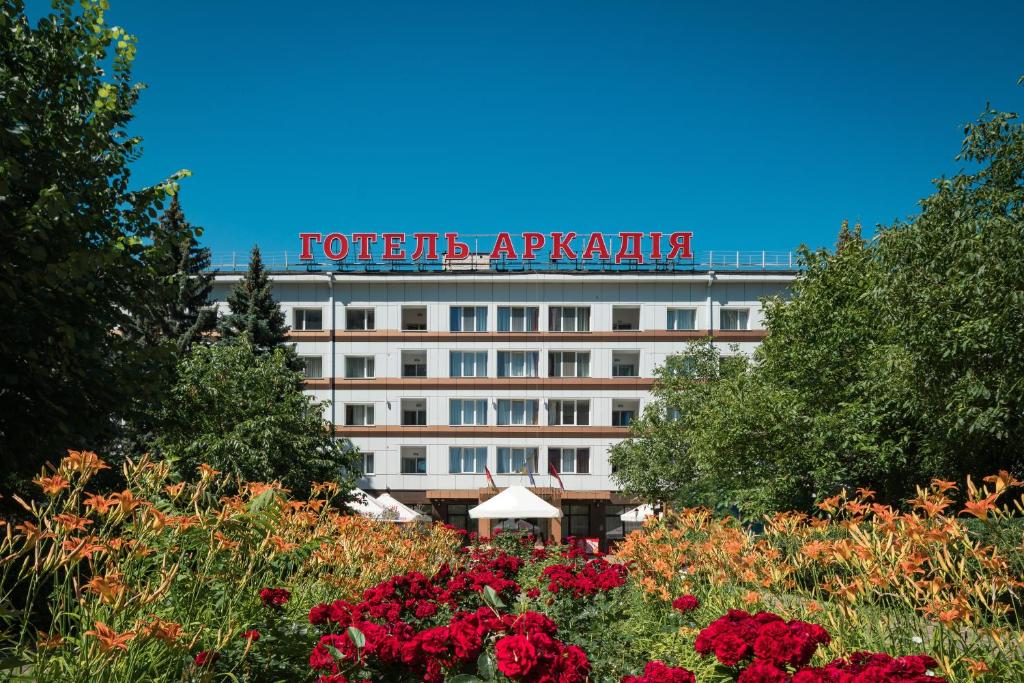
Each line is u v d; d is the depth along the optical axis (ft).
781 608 21.98
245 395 73.51
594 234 148.05
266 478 67.05
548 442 141.28
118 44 41.16
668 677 13.34
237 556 18.56
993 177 46.52
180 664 14.93
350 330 142.82
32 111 34.06
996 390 42.57
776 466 64.03
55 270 29.99
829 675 12.38
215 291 140.97
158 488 18.93
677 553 32.73
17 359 32.60
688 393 112.27
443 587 31.27
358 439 141.08
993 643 15.34
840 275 72.43
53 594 15.47
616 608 29.19
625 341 143.02
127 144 41.29
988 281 41.16
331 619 18.39
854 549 17.60
